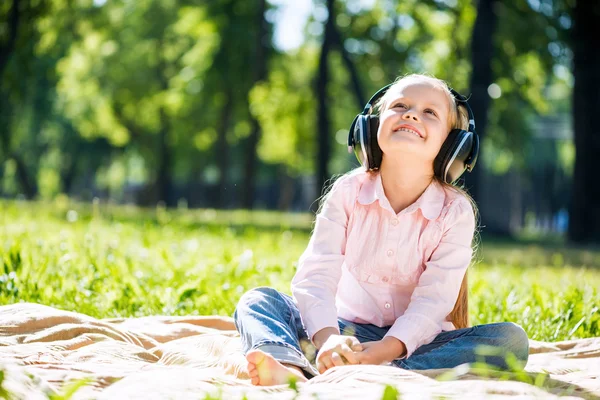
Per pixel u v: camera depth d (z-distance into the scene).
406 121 3.54
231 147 43.22
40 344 3.58
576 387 2.89
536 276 9.27
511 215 49.41
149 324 4.47
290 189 47.47
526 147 33.47
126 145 45.72
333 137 37.94
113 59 37.88
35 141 47.88
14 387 2.25
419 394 2.53
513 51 24.94
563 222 52.72
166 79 38.09
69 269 6.46
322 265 3.63
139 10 37.81
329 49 24.14
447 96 3.66
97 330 3.87
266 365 2.97
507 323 3.41
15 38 22.23
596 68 21.42
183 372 2.91
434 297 3.55
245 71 32.06
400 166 3.64
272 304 3.48
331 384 2.75
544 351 4.24
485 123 19.41
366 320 3.74
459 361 3.33
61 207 19.52
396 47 27.22
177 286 6.14
